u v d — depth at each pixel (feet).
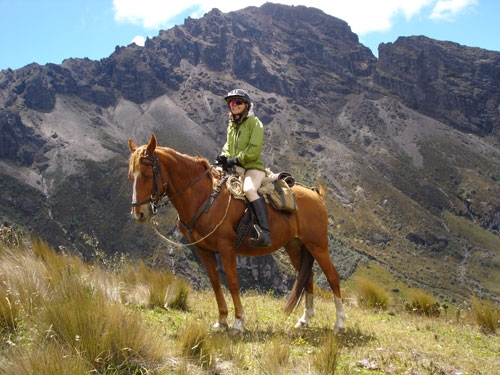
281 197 23.02
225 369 16.74
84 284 21.68
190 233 22.33
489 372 19.02
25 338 15.97
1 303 17.40
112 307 17.16
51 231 633.61
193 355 17.08
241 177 22.98
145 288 28.37
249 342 20.84
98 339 15.35
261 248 22.91
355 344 22.06
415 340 23.84
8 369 13.12
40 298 18.98
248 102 23.21
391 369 18.34
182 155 22.17
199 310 27.76
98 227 638.12
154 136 20.30
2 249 24.14
